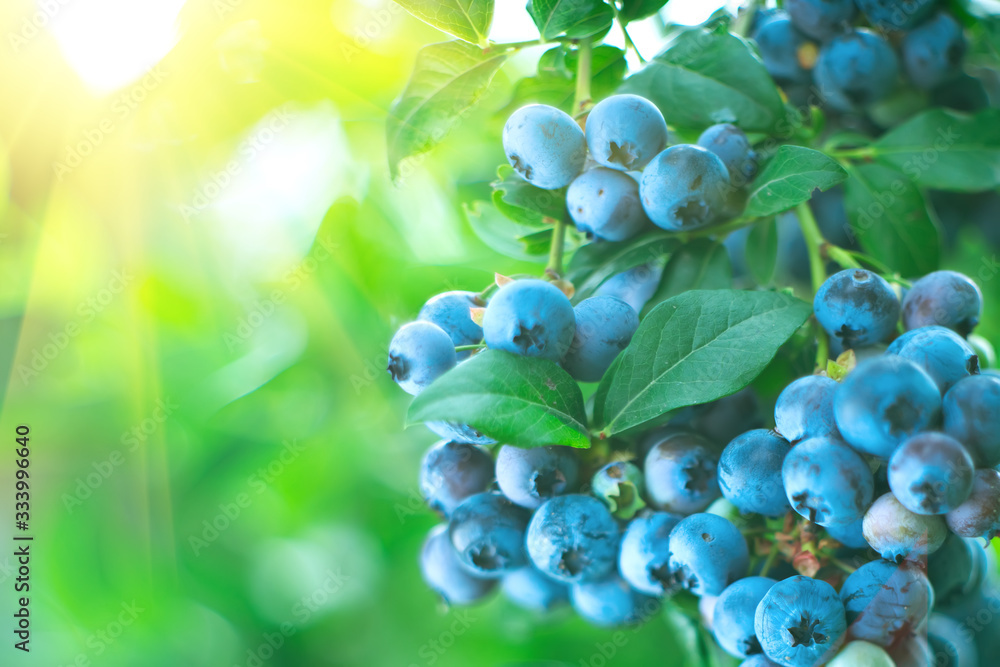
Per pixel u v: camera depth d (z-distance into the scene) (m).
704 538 0.48
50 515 0.67
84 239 0.58
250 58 0.57
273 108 0.58
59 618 0.69
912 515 0.47
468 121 0.61
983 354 0.52
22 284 0.60
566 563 0.49
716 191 0.50
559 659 0.66
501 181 0.52
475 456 0.51
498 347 0.48
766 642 0.47
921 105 0.56
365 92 0.59
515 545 0.50
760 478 0.48
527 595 0.52
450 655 0.69
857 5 0.54
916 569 0.47
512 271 0.61
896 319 0.49
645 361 0.49
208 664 0.70
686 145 0.50
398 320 0.60
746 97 0.52
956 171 0.54
